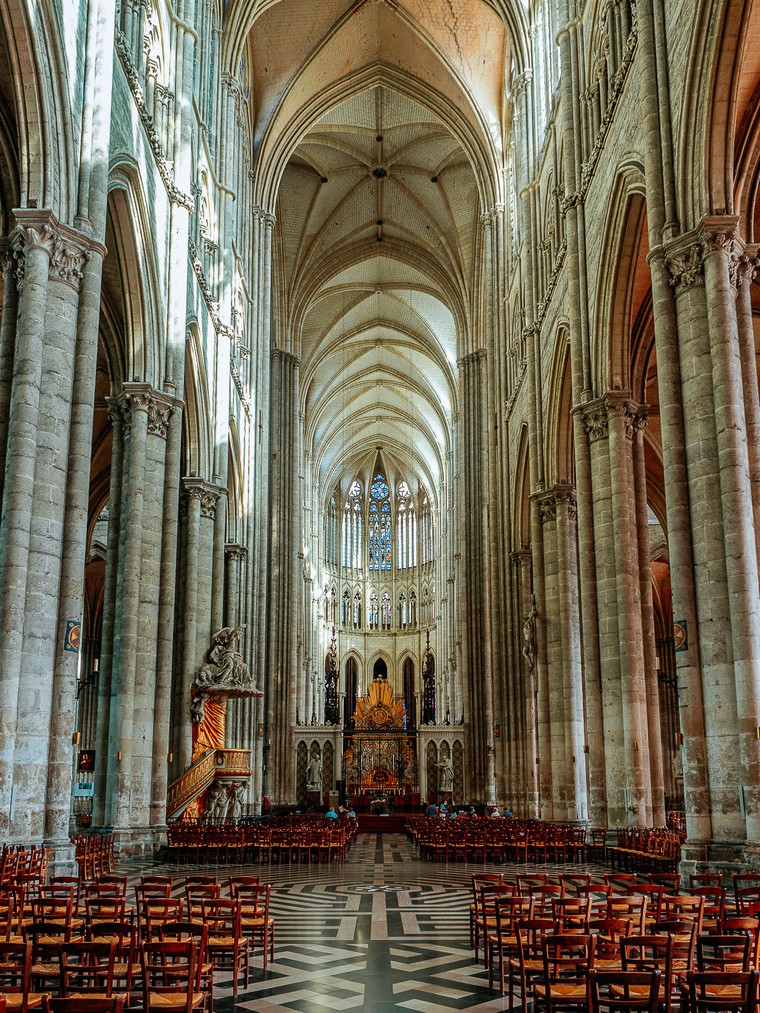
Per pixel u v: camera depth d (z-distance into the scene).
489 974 9.66
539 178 33.59
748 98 17.19
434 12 41.81
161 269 23.81
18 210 15.60
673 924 8.28
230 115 35.00
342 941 12.16
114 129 19.28
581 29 26.75
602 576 22.92
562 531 30.25
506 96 41.91
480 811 48.66
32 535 14.88
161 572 23.33
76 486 15.71
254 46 42.56
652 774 21.75
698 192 16.77
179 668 27.53
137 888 10.84
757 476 15.91
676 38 17.66
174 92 26.44
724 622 15.33
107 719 21.47
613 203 21.73
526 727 38.44
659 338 17.03
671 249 16.89
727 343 15.93
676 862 16.83
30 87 15.43
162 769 22.53
